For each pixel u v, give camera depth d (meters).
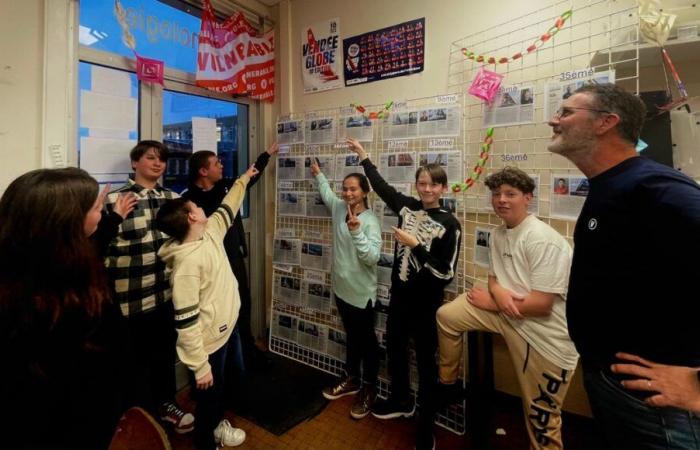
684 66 1.49
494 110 1.77
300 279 2.46
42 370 0.62
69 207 0.68
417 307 1.72
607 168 0.90
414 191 2.00
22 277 0.64
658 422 0.77
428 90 2.02
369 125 2.13
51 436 0.64
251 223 2.69
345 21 2.29
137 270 1.63
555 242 1.28
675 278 0.73
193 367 1.31
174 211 1.32
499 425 1.83
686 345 0.74
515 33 1.76
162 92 2.05
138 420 0.94
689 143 1.36
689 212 0.70
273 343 2.60
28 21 1.49
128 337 0.81
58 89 1.57
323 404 1.99
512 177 1.35
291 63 2.55
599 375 0.90
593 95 0.89
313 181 2.37
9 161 1.45
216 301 1.41
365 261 1.83
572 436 1.71
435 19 1.97
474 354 1.56
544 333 1.28
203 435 1.46
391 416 1.88
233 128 2.53
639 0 1.34
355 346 2.03
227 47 2.30
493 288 1.43
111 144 1.82
